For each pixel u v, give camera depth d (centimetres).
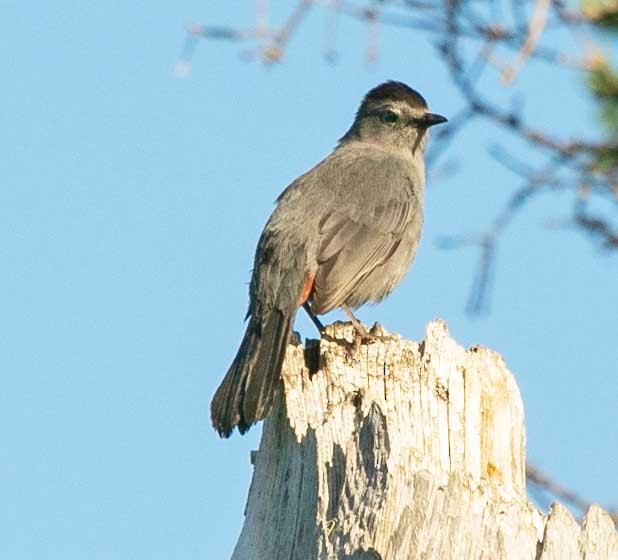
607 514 934
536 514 942
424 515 906
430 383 1023
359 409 999
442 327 1060
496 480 986
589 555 915
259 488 1059
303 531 971
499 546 902
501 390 1024
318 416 1031
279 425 1064
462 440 995
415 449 960
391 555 902
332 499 954
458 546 900
